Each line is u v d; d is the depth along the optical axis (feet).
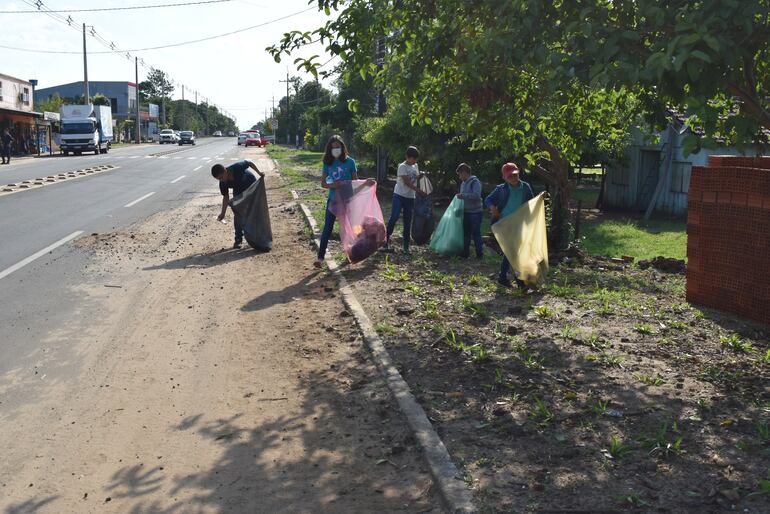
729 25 14.34
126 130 301.22
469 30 19.74
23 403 17.16
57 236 41.98
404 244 36.88
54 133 170.30
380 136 64.59
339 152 32.89
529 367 19.35
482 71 20.10
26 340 21.97
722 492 12.36
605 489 12.70
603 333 22.84
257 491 13.16
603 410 16.15
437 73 21.80
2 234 42.27
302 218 51.55
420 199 40.14
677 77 14.19
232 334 22.80
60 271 32.12
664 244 50.78
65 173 92.43
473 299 27.25
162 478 13.64
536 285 27.99
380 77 23.36
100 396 17.62
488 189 69.77
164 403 17.24
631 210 74.54
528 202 27.55
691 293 27.35
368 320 23.75
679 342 22.04
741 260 25.00
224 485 13.39
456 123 25.20
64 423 16.06
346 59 22.16
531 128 29.71
